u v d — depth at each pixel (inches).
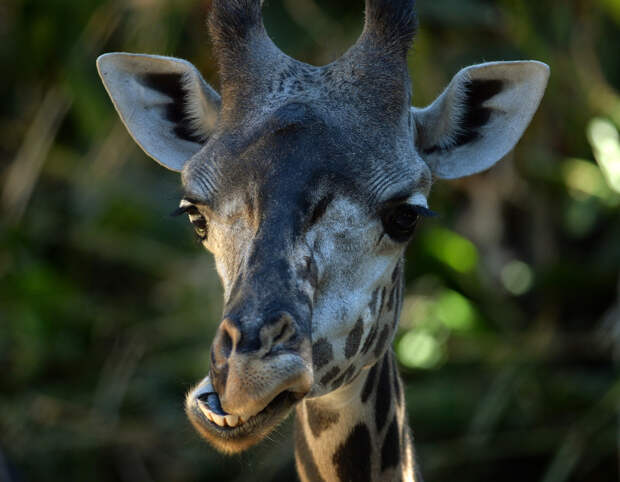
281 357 215.2
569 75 583.2
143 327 637.9
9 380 633.0
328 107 256.7
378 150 254.4
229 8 276.4
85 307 651.5
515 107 298.5
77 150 698.8
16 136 712.4
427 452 558.6
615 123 577.0
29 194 663.8
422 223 587.5
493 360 570.6
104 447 629.9
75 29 625.6
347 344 252.5
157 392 629.6
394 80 267.3
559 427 560.1
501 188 626.8
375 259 256.5
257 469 562.6
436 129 302.4
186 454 601.0
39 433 611.5
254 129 251.4
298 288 228.8
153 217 671.8
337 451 288.0
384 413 289.1
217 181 248.5
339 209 244.7
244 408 213.0
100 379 639.1
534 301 621.9
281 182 237.8
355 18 614.2
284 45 598.5
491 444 560.4
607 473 584.7
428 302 591.5
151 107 313.7
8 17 692.1
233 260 241.0
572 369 582.6
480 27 608.1
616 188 557.0
